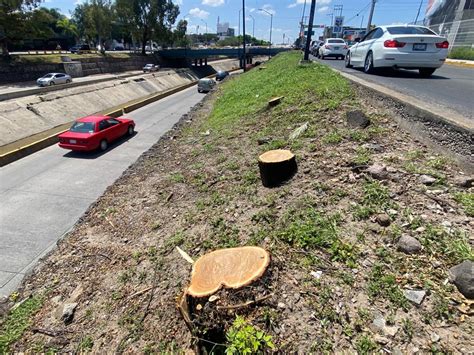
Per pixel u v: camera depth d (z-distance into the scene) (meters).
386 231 2.57
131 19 49.69
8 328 3.12
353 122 4.65
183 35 56.44
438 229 2.42
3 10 27.73
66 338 2.84
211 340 2.09
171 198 5.02
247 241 3.12
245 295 2.10
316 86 7.19
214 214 3.94
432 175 3.06
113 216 5.06
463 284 1.94
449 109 4.00
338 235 2.69
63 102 19.22
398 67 7.35
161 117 18.34
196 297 2.08
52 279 3.81
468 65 12.75
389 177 3.18
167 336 2.48
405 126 4.24
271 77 12.31
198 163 6.16
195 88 34.91
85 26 50.34
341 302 2.10
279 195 3.69
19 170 9.46
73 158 10.72
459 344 1.70
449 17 24.16
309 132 4.98
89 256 4.05
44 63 31.95
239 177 4.75
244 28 37.84
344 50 16.58
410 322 1.87
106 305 3.08
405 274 2.17
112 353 2.53
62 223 6.28
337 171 3.67
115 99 24.78
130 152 11.51
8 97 17.06
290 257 2.61
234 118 8.75
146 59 51.31
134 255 3.71
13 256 5.13
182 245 3.53
